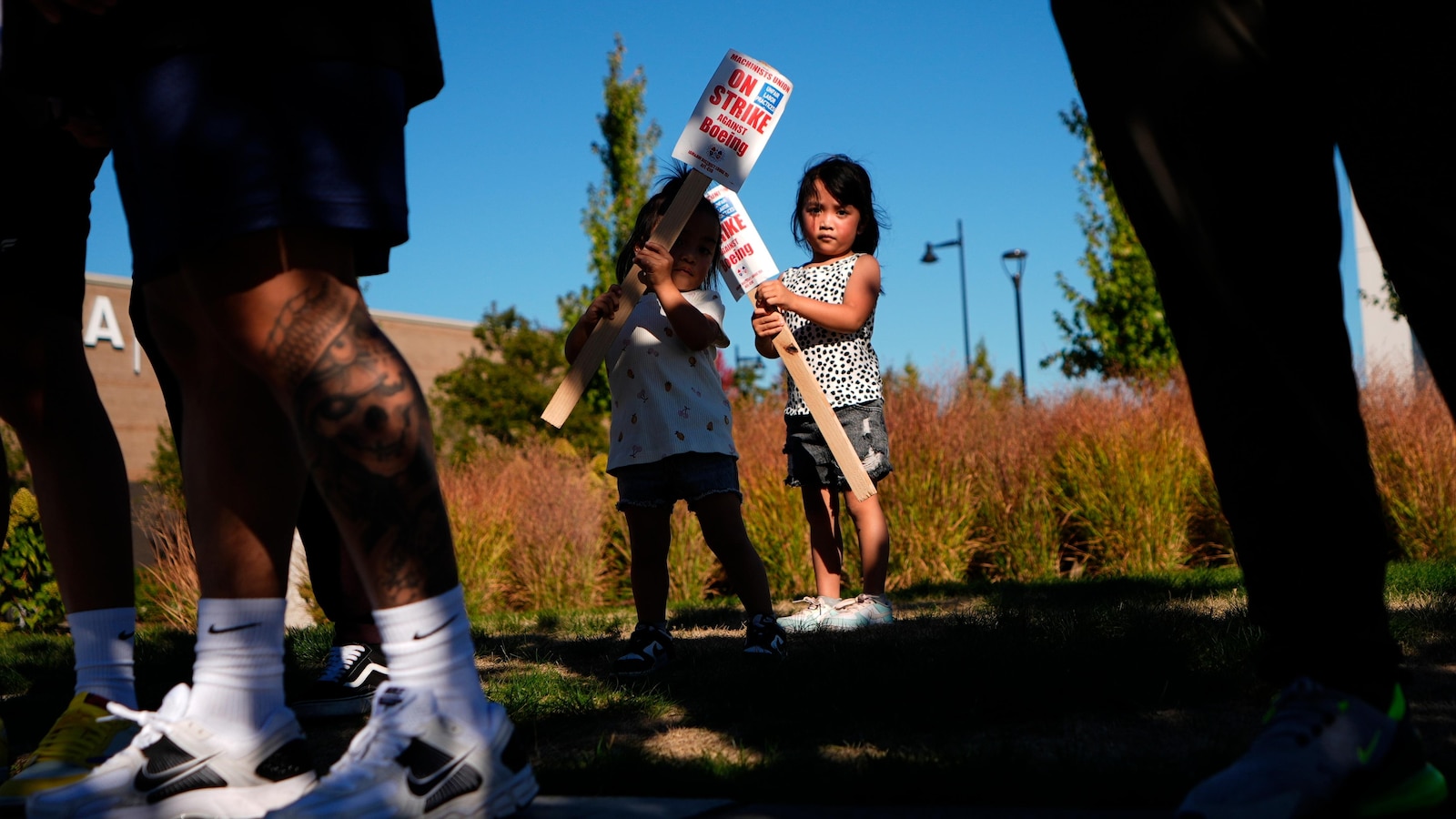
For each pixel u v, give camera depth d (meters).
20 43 1.46
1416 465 6.30
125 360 23.05
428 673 1.35
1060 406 7.38
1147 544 6.56
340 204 1.34
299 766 1.47
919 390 7.39
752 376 13.19
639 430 2.90
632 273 2.94
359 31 1.39
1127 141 1.34
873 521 3.82
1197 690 1.99
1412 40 1.24
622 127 14.15
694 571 6.72
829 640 3.21
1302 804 1.18
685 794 1.51
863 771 1.50
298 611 6.00
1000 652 2.30
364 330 1.37
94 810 1.40
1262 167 1.29
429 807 1.31
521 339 15.62
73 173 1.89
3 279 1.82
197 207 1.31
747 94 2.97
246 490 1.50
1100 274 10.05
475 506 7.30
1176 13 1.31
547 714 2.18
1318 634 1.28
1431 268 1.25
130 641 1.89
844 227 3.96
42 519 1.88
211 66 1.32
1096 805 1.33
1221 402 1.32
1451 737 1.61
